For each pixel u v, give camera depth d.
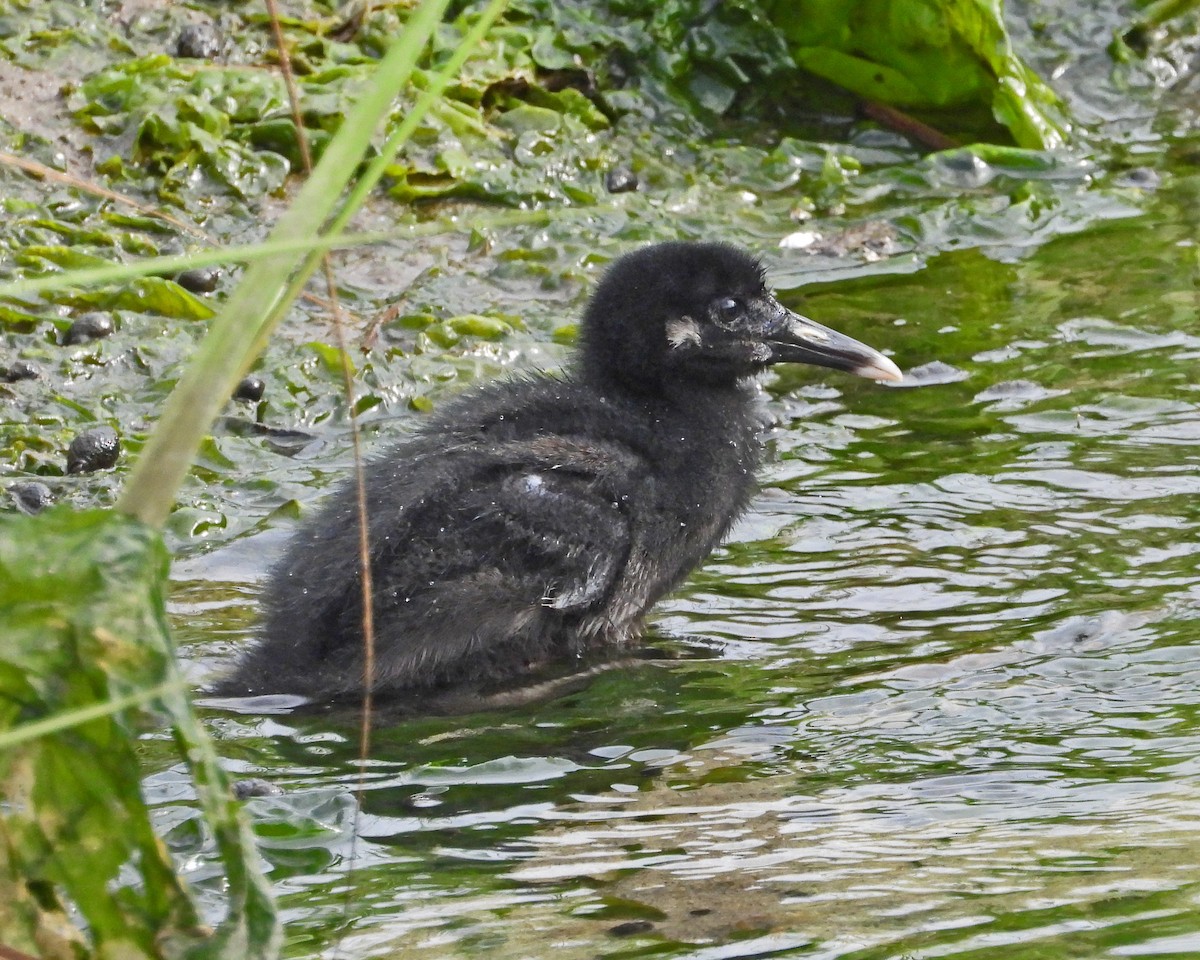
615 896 7.51
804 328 12.38
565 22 19.91
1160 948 6.82
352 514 10.81
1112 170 19.30
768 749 9.19
